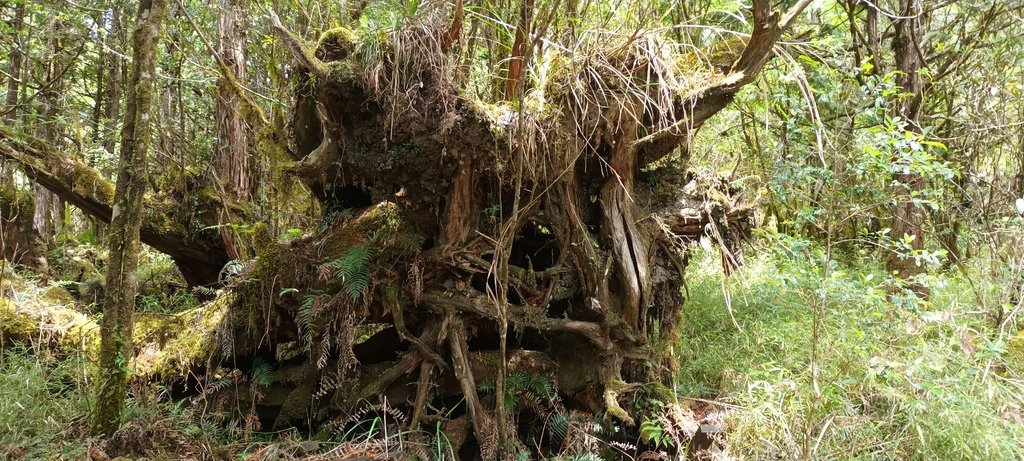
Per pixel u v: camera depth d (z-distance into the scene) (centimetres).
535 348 395
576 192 363
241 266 431
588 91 336
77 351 407
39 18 664
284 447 348
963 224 584
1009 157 677
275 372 393
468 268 351
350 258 347
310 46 355
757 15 306
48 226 918
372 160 340
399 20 380
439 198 347
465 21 379
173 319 420
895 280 363
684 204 394
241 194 592
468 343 391
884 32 625
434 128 321
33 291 480
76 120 649
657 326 417
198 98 707
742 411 345
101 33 668
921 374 324
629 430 370
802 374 357
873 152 335
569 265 370
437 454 337
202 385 389
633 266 363
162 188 583
